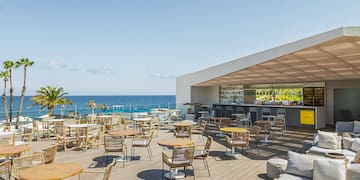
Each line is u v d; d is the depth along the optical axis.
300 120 12.98
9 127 10.54
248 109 14.67
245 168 6.02
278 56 8.30
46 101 17.38
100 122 11.52
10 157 5.83
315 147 6.76
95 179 5.17
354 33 5.95
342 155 5.36
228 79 14.50
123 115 14.59
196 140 9.73
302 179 4.18
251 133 8.31
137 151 7.77
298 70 11.09
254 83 17.31
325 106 14.46
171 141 5.95
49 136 9.91
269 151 7.79
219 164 6.37
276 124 10.73
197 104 16.06
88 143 8.42
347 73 11.75
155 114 14.80
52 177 3.25
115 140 6.30
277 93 17.02
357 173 3.70
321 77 13.38
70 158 6.93
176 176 5.38
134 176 5.45
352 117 13.65
